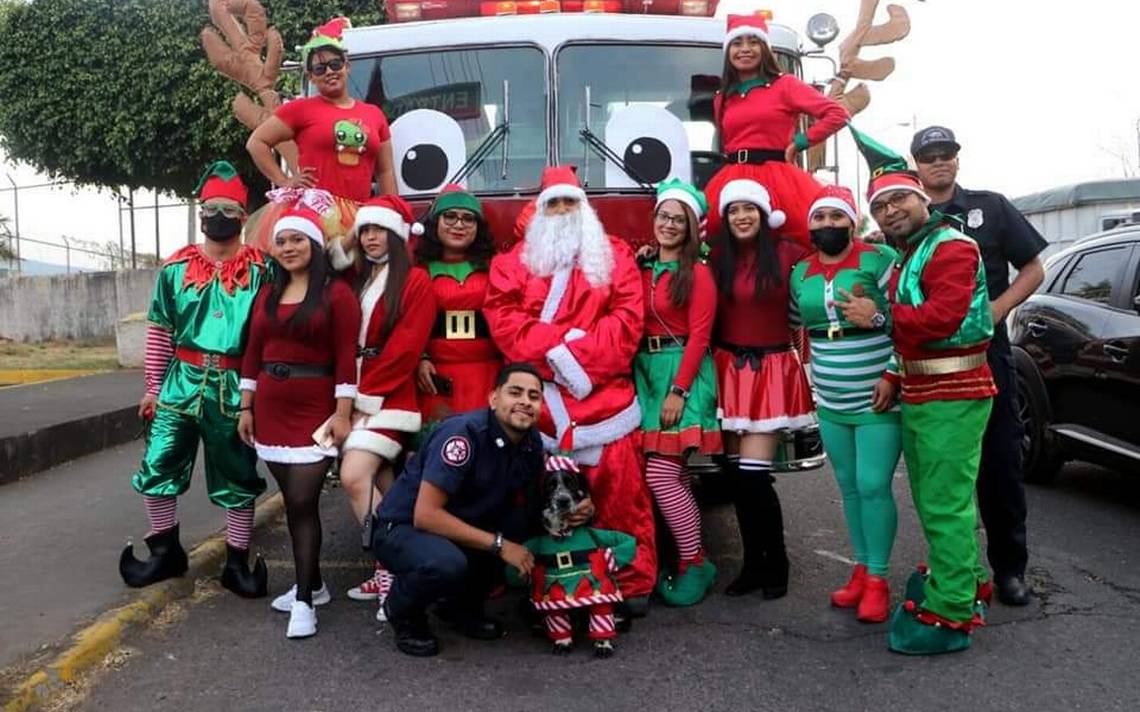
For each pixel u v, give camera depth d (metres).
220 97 16.44
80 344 19.50
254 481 5.10
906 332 4.13
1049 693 3.89
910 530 6.41
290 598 4.94
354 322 4.50
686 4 6.09
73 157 17.81
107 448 9.10
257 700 3.90
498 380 4.20
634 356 4.86
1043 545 6.00
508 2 6.01
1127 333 6.50
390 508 4.33
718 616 4.85
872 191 4.26
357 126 5.15
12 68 17.27
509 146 5.58
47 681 3.88
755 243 4.80
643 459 4.80
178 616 4.86
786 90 5.17
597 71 5.65
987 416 4.25
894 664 4.21
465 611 4.59
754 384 4.78
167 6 16.84
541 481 4.31
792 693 3.93
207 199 4.88
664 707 3.82
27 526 6.23
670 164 5.49
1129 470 6.50
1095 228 15.71
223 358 4.90
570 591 4.27
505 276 4.71
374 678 4.12
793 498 7.48
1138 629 4.57
